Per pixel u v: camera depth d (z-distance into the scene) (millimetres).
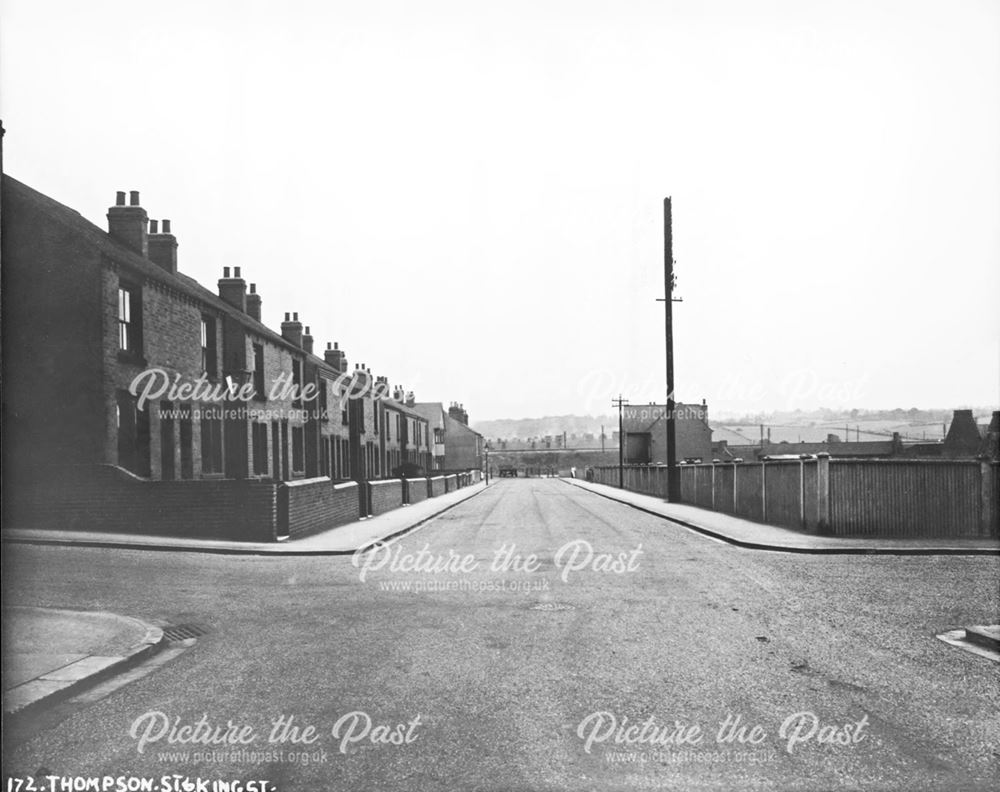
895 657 6980
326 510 20172
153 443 19219
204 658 7070
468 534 19438
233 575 12000
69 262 17000
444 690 6047
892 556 14273
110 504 16281
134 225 21844
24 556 13008
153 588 10711
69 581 11016
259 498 16422
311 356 33875
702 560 13828
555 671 6551
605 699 5812
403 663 6840
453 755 4789
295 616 8930
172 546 14523
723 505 26094
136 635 7562
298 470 30953
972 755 4789
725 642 7547
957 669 6594
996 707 5633
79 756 4855
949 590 10516
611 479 62406
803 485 18438
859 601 9711
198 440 21781
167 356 20062
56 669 6379
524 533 19562
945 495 17188
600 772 4555
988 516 17031
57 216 17094
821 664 6746
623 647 7363
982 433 38531
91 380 16844
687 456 69062
